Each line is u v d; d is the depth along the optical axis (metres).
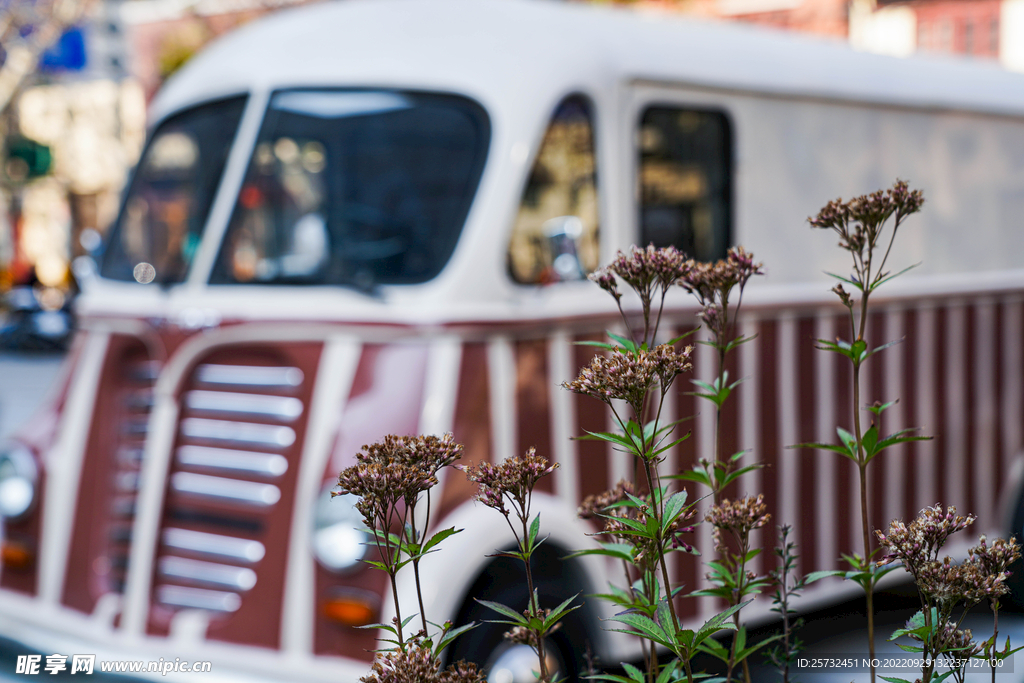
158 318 3.98
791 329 4.50
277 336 3.76
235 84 4.35
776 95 4.64
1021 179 5.78
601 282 1.56
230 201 4.07
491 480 1.26
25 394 12.87
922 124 5.27
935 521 1.26
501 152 3.78
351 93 4.06
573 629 3.53
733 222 4.46
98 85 20.61
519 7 4.28
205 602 3.70
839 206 1.53
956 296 5.27
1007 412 5.52
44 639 3.94
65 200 21.62
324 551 3.40
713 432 4.11
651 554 1.37
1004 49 15.87
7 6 17.12
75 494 4.11
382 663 1.17
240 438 3.75
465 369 3.58
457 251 3.68
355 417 3.56
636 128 4.17
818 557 4.56
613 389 1.26
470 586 3.34
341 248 3.84
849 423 4.71
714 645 1.51
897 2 16.36
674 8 14.88
